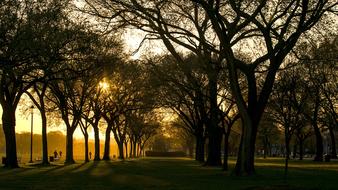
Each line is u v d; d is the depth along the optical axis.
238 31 29.69
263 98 29.25
